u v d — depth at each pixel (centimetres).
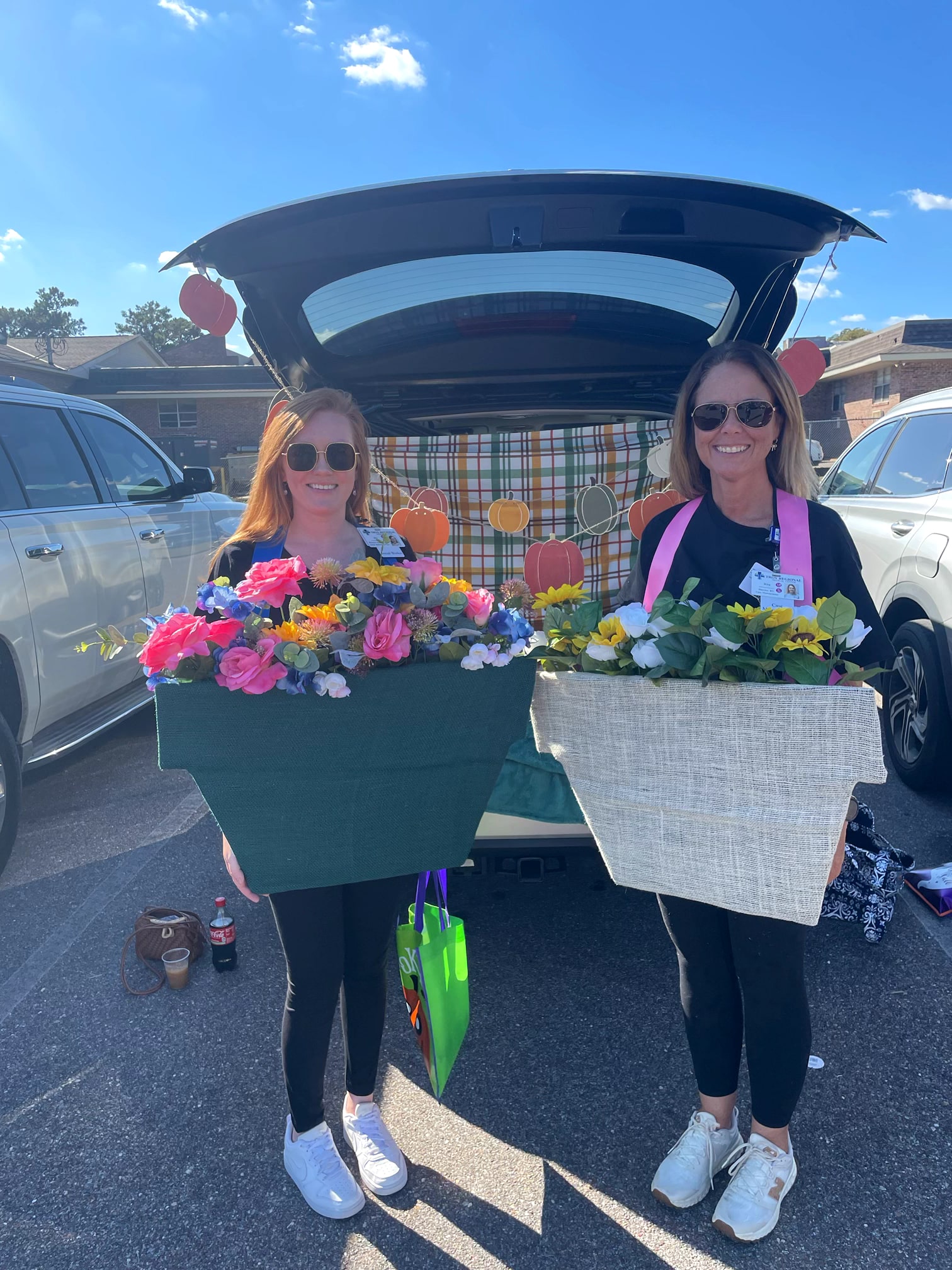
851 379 3012
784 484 196
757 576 175
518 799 256
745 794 166
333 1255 193
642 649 167
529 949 311
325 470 194
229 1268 191
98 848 402
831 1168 212
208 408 3109
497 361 354
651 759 174
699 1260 189
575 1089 242
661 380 370
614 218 267
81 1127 234
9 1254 196
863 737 155
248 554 200
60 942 325
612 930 322
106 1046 267
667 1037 262
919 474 467
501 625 175
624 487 336
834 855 176
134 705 482
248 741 168
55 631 403
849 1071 245
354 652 163
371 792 177
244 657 158
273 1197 210
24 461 419
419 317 324
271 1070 254
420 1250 194
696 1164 202
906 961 297
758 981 184
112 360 3766
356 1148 214
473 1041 263
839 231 275
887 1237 193
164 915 318
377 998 206
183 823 427
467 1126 230
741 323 321
